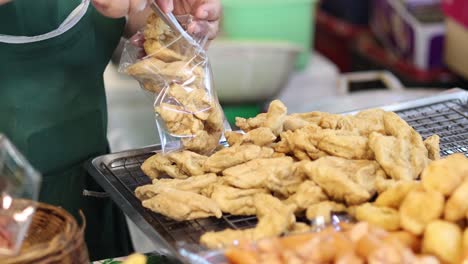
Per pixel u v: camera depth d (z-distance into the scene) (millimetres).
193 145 1508
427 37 2752
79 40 1623
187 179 1470
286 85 2512
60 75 1611
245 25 2525
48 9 1592
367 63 3092
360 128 1553
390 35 2971
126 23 1729
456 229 1283
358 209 1357
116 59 1951
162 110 1489
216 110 1526
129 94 2248
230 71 2307
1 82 1572
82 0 1624
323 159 1451
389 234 1285
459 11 2580
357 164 1458
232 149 1492
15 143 1593
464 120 1691
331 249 1245
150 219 1419
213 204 1410
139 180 1536
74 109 1642
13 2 1549
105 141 1728
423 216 1304
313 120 1596
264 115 1578
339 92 2498
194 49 1537
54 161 1630
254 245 1272
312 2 2566
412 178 1436
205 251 1305
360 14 3170
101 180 1510
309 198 1401
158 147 1613
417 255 1290
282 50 2309
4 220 1266
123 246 1805
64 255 1247
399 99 2164
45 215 1327
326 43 3350
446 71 2816
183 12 1621
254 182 1436
